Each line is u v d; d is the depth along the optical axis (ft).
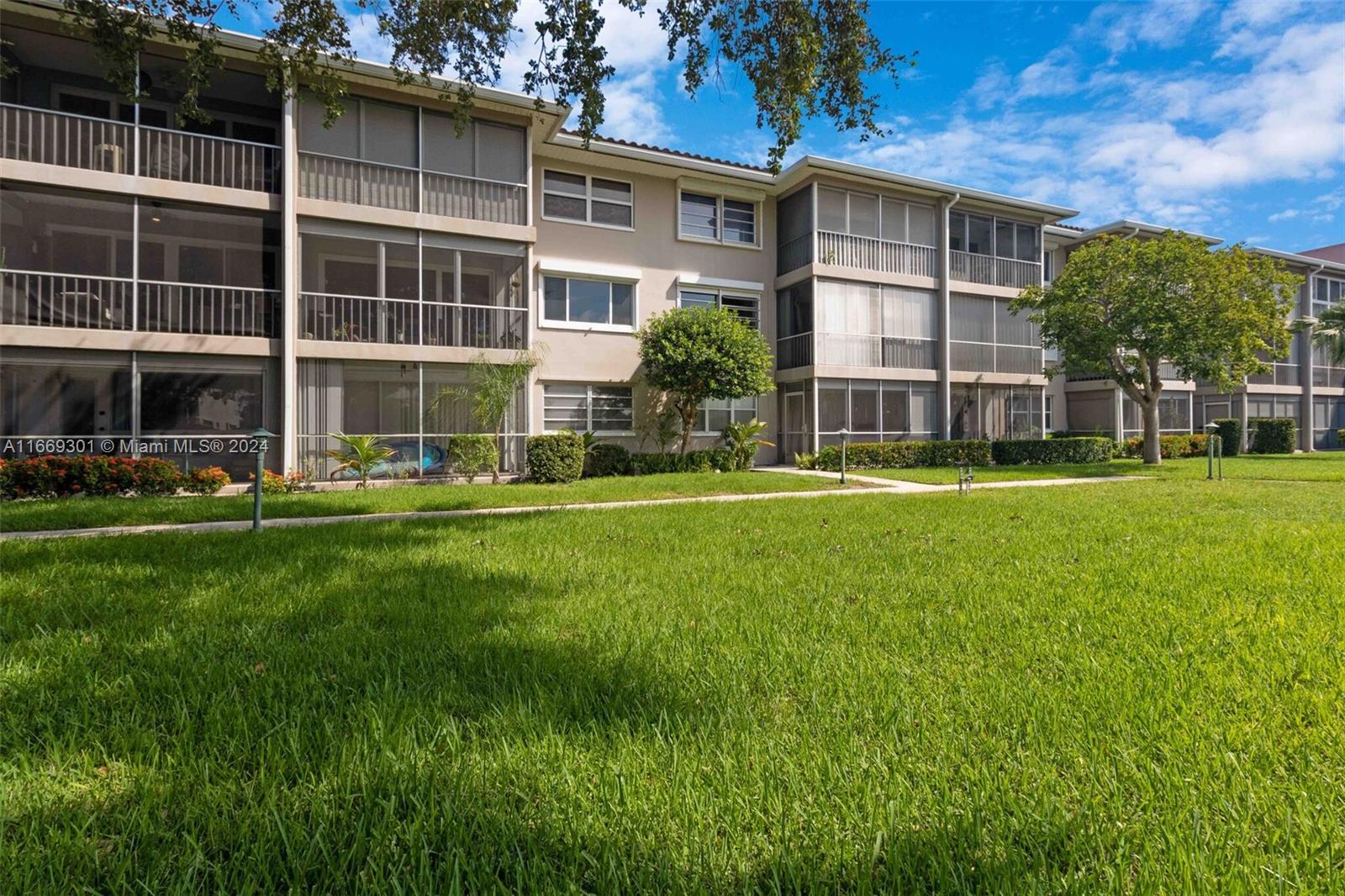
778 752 6.53
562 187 54.75
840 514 27.66
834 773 6.07
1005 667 9.13
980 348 66.03
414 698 7.82
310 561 16.98
